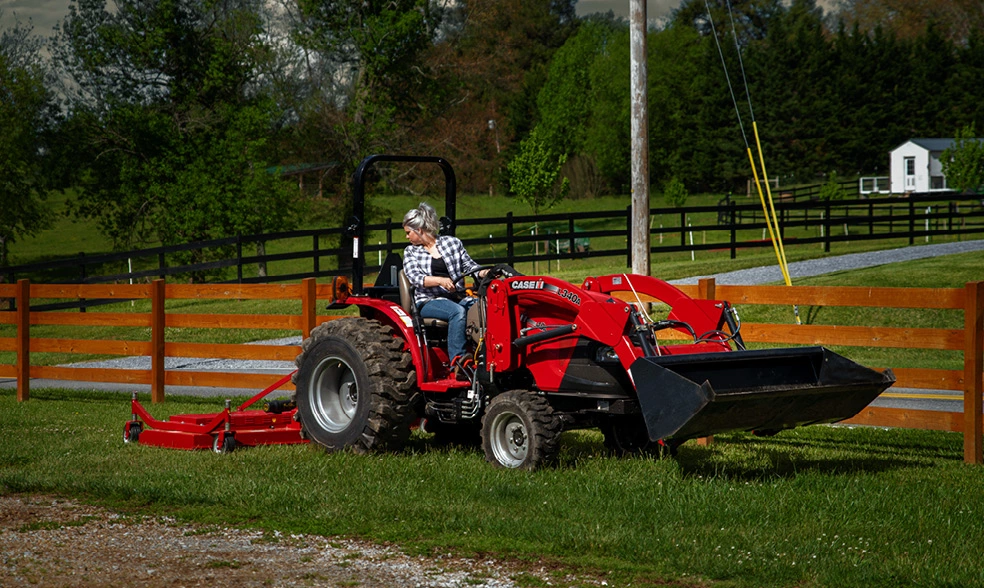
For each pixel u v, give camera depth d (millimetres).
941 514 12391
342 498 13258
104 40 76938
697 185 185750
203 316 25500
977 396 16672
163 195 73750
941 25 197000
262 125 73438
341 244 83750
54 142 80375
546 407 14852
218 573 10391
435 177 91000
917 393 26719
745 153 177500
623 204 161375
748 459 16484
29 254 124250
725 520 12102
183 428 17969
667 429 13141
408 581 10086
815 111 175625
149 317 25828
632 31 31609
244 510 12836
